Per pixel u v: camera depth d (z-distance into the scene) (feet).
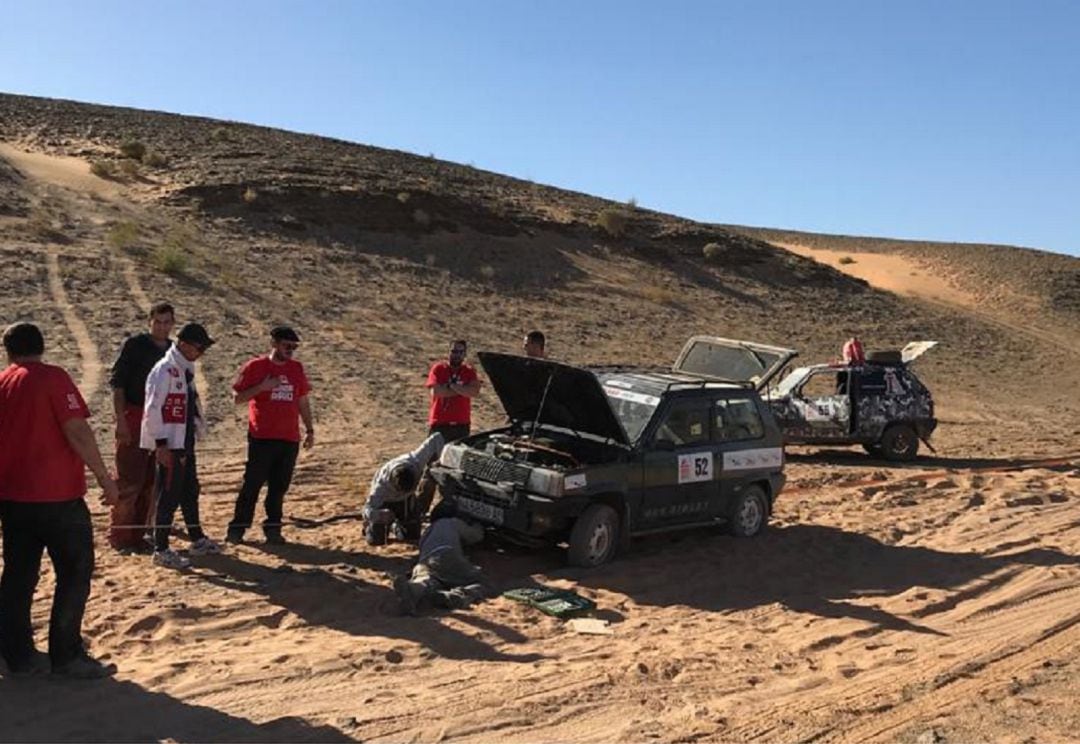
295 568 27.07
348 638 22.16
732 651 22.67
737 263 154.81
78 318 69.00
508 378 31.14
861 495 42.68
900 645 23.71
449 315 97.55
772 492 34.22
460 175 184.24
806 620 25.46
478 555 29.99
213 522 32.35
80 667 18.89
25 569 18.71
